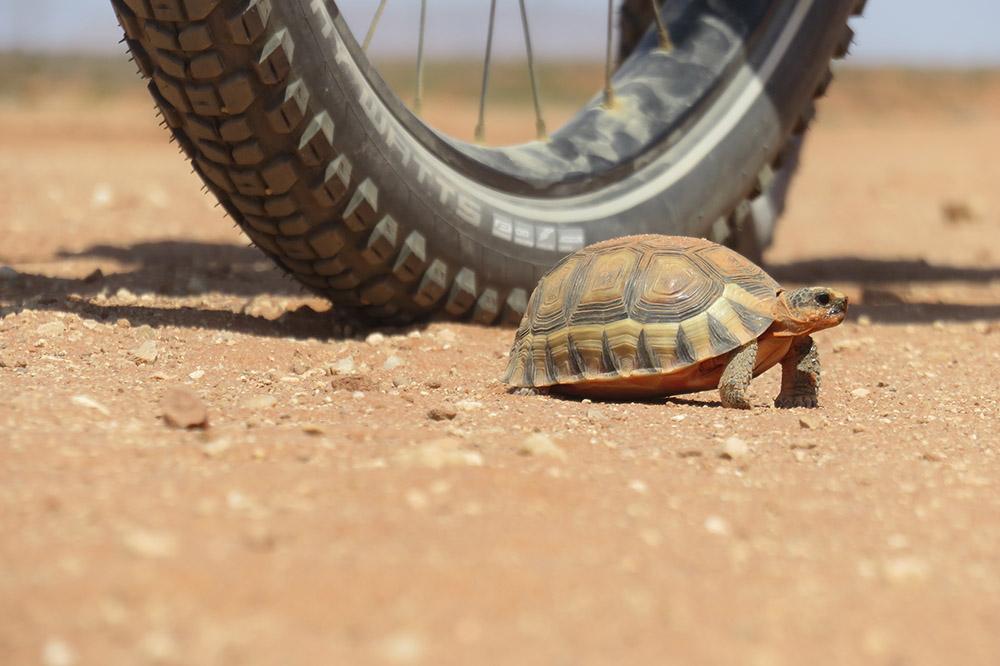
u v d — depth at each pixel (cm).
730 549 454
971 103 8044
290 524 441
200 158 806
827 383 852
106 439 558
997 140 5041
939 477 586
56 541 409
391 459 542
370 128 812
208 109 754
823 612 394
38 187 2067
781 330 730
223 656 333
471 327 935
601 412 691
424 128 883
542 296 787
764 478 568
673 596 398
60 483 478
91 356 778
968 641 377
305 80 764
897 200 2567
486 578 400
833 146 4616
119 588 372
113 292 1062
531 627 366
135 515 442
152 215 1806
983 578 441
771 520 500
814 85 1072
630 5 1294
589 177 979
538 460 562
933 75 8506
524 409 704
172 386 720
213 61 729
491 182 933
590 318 748
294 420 643
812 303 716
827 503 531
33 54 6575
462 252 896
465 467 530
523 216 932
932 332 1062
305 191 801
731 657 352
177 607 364
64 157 2848
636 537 459
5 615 352
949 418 736
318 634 353
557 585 399
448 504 480
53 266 1222
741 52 1047
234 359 802
